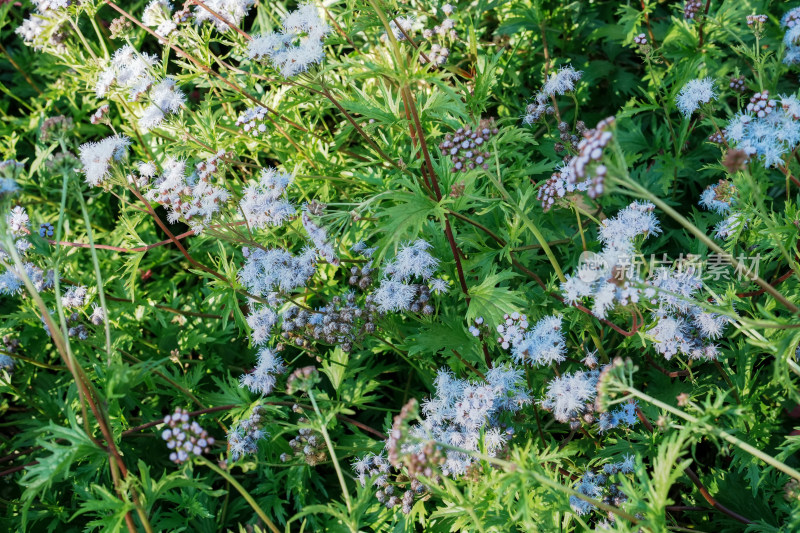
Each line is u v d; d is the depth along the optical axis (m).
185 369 0.69
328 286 0.67
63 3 0.66
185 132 0.67
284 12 0.73
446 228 0.60
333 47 0.77
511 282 0.65
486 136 0.58
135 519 0.61
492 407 0.58
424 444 0.53
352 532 0.54
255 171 0.74
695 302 0.54
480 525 0.54
